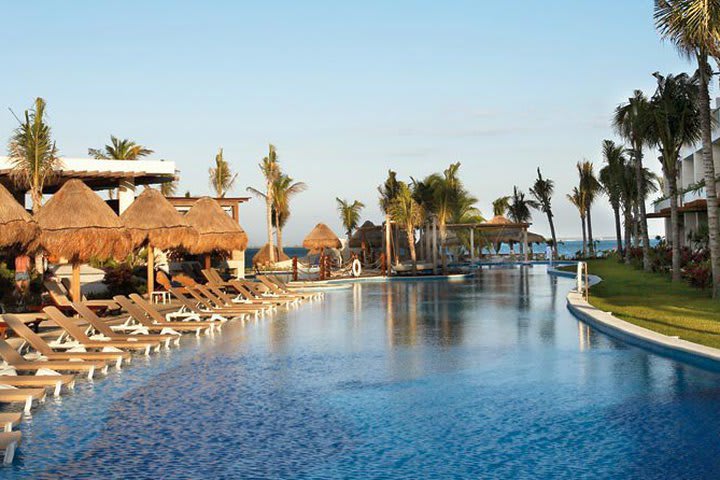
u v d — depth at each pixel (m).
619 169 44.09
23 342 11.00
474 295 22.83
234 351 11.32
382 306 19.52
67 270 23.48
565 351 10.69
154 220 19.52
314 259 47.81
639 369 9.12
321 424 6.70
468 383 8.45
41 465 5.54
